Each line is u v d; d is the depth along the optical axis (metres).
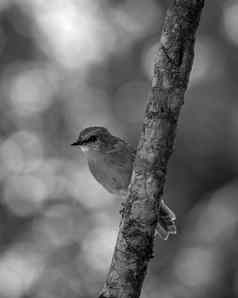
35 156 15.71
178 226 14.66
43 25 16.19
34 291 14.35
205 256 13.82
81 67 16.34
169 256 14.32
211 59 15.34
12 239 14.95
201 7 6.60
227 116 14.71
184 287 13.85
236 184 14.57
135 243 6.80
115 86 15.92
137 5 16.20
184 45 6.61
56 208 15.18
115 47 16.16
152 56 15.71
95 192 15.27
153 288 14.06
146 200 6.76
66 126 15.91
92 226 14.91
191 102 14.79
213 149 14.75
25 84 16.00
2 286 14.34
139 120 15.30
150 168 6.71
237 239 13.62
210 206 14.28
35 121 15.96
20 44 15.96
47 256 14.66
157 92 6.69
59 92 16.09
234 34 15.53
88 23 16.36
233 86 15.03
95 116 15.86
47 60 16.16
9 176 15.49
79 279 14.33
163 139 6.70
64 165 15.64
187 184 15.00
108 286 6.91
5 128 15.82
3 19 15.91
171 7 6.62
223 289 13.57
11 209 15.18
